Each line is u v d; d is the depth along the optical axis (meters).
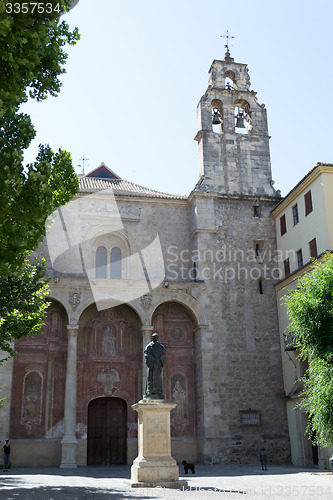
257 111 41.12
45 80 13.31
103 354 34.72
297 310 23.56
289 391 33.69
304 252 33.28
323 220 30.84
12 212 12.19
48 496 14.11
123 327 35.62
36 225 12.91
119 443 33.62
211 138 39.41
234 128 40.25
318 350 22.86
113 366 34.66
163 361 19.02
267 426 33.47
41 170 13.40
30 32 10.58
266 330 35.59
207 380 33.31
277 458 32.84
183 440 33.59
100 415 33.97
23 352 33.31
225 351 34.34
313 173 31.91
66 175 17.38
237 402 33.59
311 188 32.62
